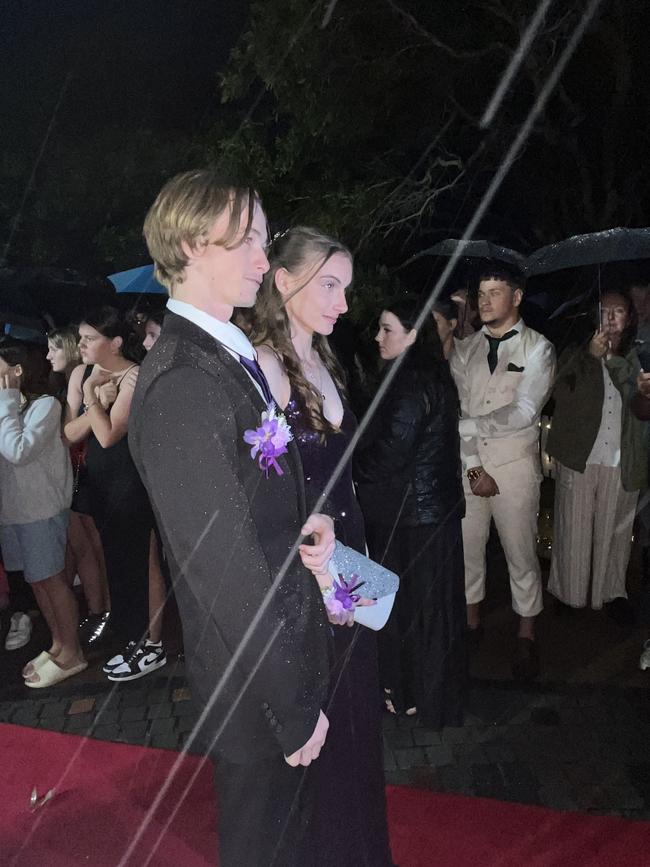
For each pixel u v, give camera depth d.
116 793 2.95
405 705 3.40
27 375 3.79
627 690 3.65
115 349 3.55
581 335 4.52
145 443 1.51
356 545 1.95
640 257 4.35
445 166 8.49
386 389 3.07
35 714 3.61
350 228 7.51
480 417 3.65
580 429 4.08
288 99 7.29
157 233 1.55
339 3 6.87
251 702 1.58
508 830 2.71
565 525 4.22
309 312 1.87
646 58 8.26
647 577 4.40
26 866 2.56
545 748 3.22
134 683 3.85
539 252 4.86
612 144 8.67
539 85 8.02
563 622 4.34
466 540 3.91
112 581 3.81
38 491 3.70
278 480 1.62
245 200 1.54
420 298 3.29
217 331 1.59
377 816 2.01
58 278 6.32
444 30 7.49
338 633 1.87
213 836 2.68
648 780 2.98
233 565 1.47
